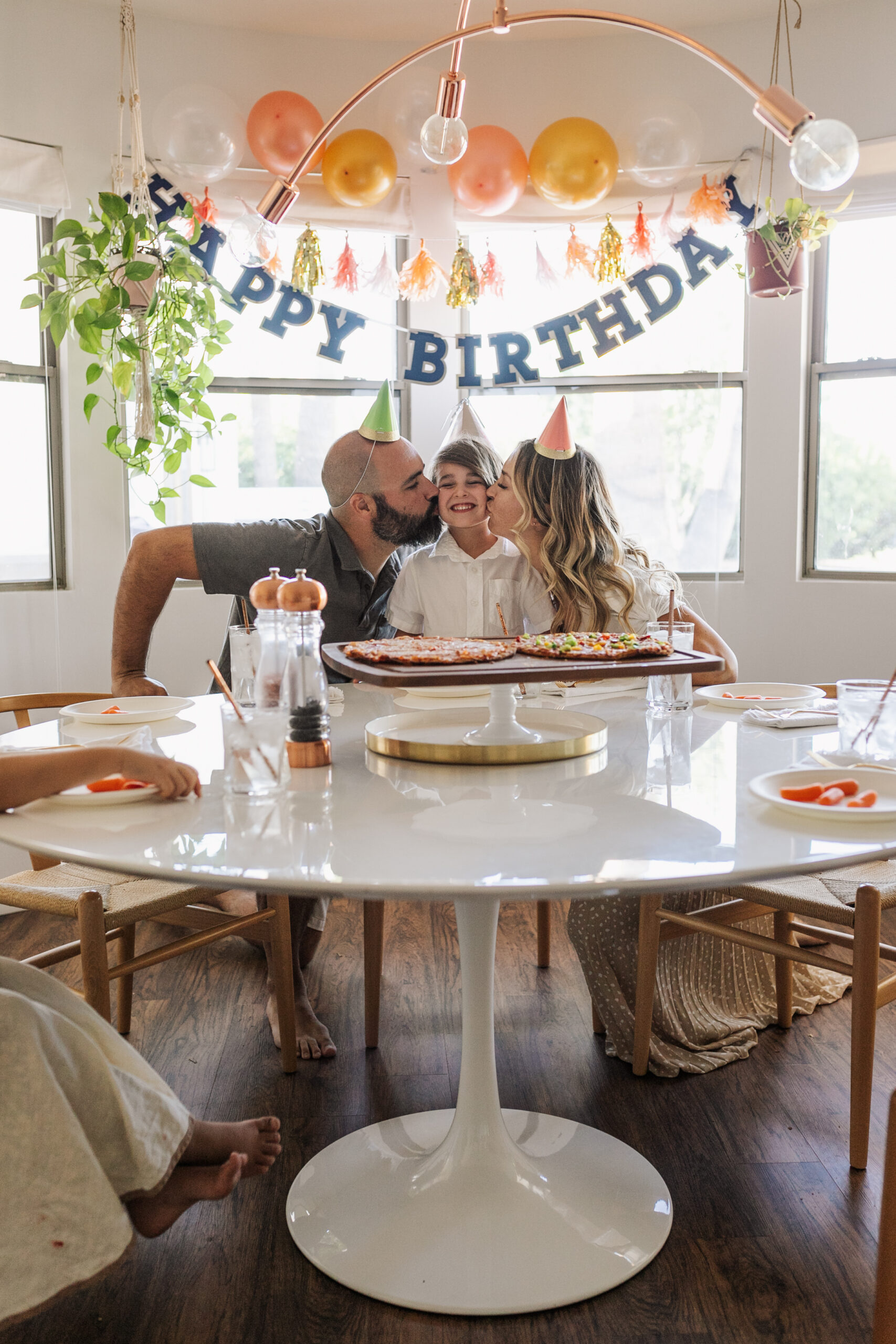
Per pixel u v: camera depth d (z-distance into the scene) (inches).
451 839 46.3
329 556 106.0
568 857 43.3
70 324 131.6
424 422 149.7
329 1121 77.0
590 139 121.5
